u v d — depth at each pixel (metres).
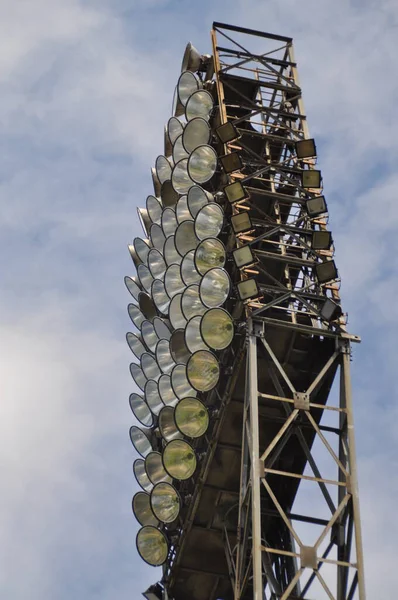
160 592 66.88
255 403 57.25
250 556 59.22
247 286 60.25
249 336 59.41
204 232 63.81
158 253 73.88
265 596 55.84
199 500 64.50
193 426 62.44
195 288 64.50
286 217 68.31
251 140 69.56
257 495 55.06
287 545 61.44
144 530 65.62
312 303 61.78
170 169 75.50
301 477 56.28
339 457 57.94
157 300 72.62
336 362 60.59
